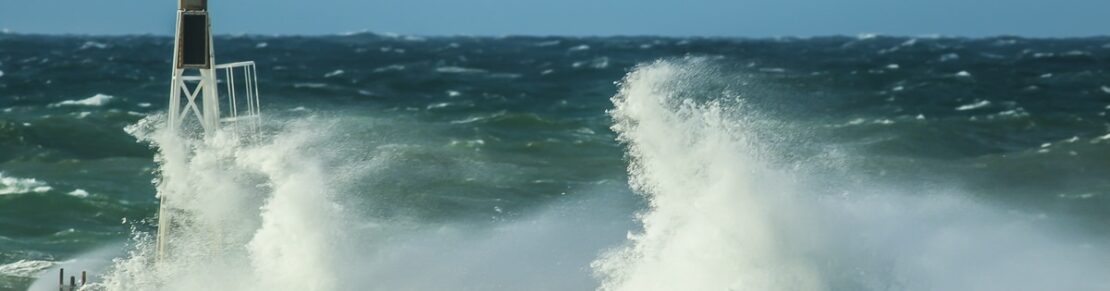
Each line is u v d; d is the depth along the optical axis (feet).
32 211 319.27
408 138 463.01
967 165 394.11
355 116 564.30
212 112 192.03
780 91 651.66
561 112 643.86
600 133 506.48
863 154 412.77
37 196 327.67
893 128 476.95
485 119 522.88
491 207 319.88
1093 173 380.78
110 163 399.85
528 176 375.66
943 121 503.20
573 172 387.34
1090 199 333.42
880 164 380.99
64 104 613.52
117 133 463.01
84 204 325.42
